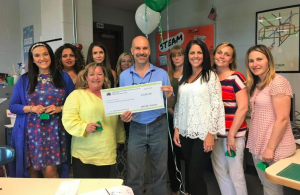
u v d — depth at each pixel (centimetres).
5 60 425
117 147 213
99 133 173
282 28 300
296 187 123
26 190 123
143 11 257
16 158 188
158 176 196
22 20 432
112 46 500
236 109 192
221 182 208
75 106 173
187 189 245
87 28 338
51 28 334
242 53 345
